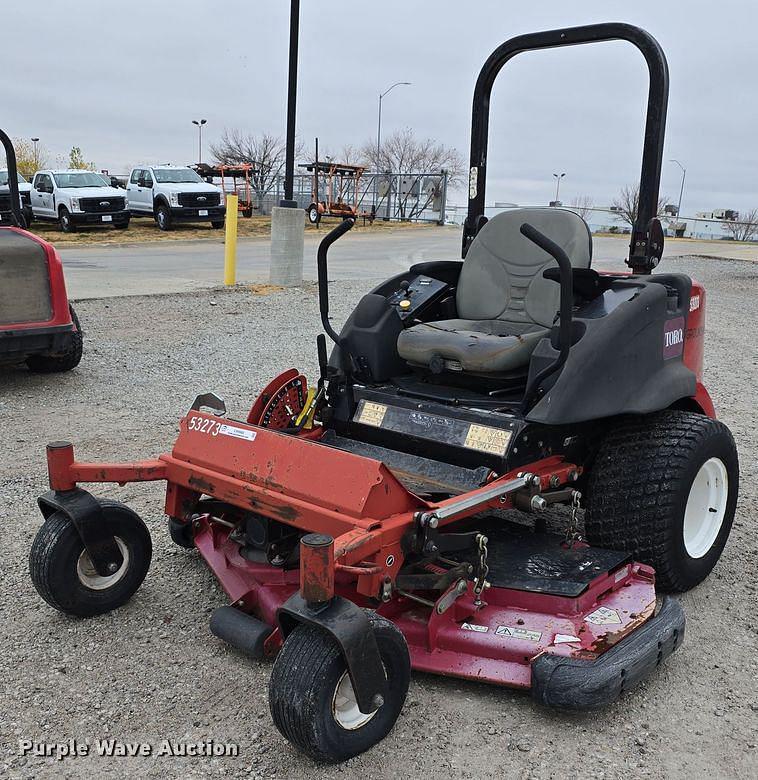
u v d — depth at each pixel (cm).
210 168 3309
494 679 291
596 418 343
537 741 279
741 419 696
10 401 687
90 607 349
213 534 379
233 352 905
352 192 4041
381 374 411
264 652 311
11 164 741
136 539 359
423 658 303
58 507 336
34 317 689
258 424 396
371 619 261
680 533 362
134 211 2744
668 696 305
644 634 301
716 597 382
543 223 410
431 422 365
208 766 265
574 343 348
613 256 2130
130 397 711
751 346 1048
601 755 272
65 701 297
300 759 268
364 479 287
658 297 367
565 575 325
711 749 276
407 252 2261
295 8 1272
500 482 327
